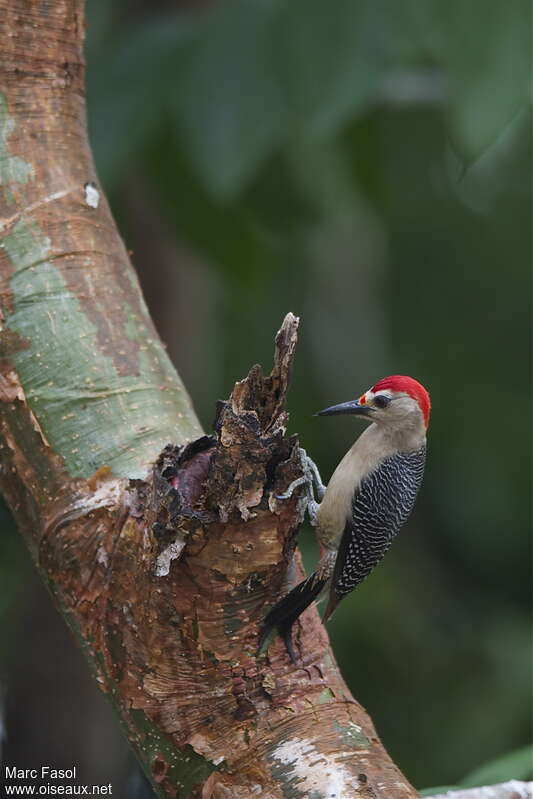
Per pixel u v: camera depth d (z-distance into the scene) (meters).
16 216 6.93
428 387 18.97
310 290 18.80
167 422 6.67
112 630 6.11
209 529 5.69
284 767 5.86
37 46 7.16
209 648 5.96
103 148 10.86
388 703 16.84
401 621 17.17
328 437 17.86
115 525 6.14
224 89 10.61
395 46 10.08
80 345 6.74
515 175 18.30
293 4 10.57
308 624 6.37
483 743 16.50
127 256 7.31
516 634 18.42
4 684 13.30
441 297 19.23
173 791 6.07
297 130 11.60
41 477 6.53
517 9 9.58
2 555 13.52
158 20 11.65
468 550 19.44
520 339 19.05
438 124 13.98
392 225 17.77
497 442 18.92
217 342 16.80
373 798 5.69
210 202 12.60
